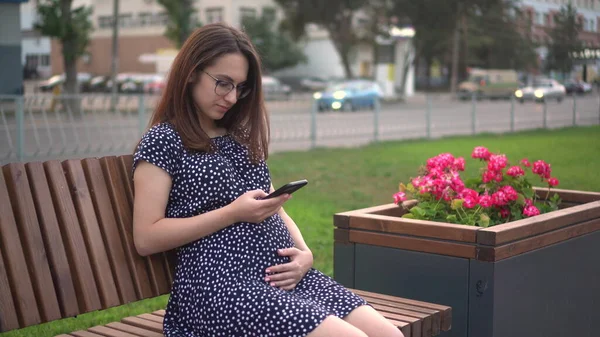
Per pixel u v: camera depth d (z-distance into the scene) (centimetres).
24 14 6159
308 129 1717
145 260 295
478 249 324
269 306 255
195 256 275
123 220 292
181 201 280
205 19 5206
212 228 271
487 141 1672
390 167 1191
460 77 4481
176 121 284
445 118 2136
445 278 335
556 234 357
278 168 1155
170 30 3756
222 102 283
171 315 281
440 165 405
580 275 379
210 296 266
